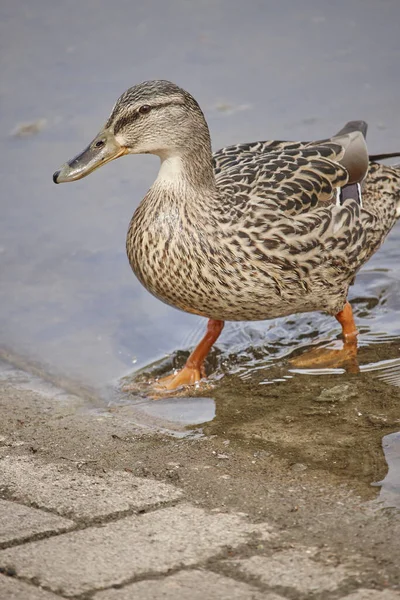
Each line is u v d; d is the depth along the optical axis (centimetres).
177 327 1205
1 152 1617
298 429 918
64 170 1075
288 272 1073
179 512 743
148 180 1541
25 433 918
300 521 726
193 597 621
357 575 646
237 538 699
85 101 1759
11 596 623
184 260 1047
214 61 1872
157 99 1050
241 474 820
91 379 1073
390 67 1819
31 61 1903
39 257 1362
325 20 2008
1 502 762
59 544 690
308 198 1095
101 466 839
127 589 631
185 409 988
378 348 1120
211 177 1070
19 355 1128
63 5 2128
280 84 1778
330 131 1611
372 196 1202
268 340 1177
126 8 2111
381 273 1301
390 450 859
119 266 1341
